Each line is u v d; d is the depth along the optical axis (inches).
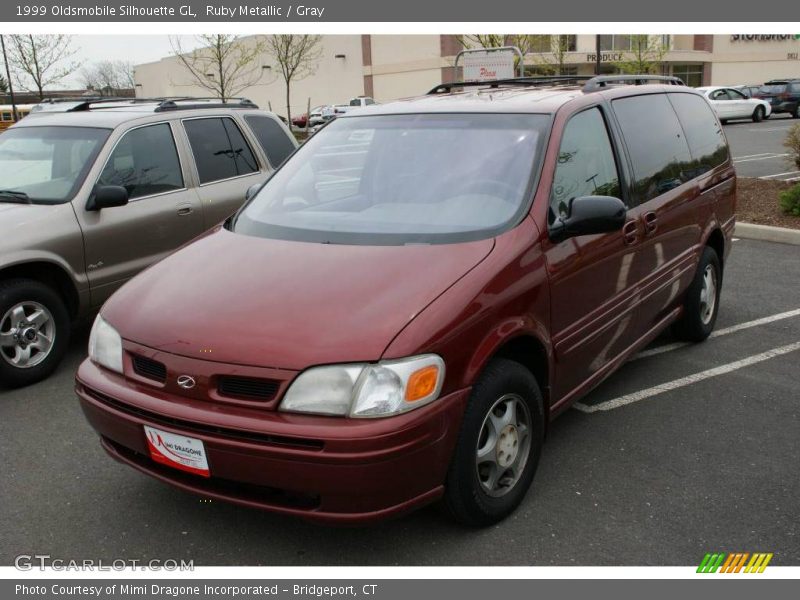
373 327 109.3
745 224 368.5
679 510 132.7
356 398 104.8
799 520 129.6
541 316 129.7
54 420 176.7
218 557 122.7
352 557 121.6
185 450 111.7
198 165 244.2
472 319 115.3
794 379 192.4
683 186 190.4
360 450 103.0
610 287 153.4
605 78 179.3
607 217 133.3
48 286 204.1
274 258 131.4
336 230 139.6
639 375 196.5
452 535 126.1
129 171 223.9
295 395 106.1
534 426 131.7
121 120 229.8
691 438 160.6
